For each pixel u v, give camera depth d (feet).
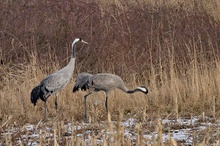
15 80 115.96
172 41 130.93
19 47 130.72
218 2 155.12
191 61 120.67
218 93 101.91
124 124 81.05
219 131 72.02
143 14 140.26
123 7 145.18
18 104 99.30
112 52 129.70
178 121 83.82
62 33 134.92
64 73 93.86
